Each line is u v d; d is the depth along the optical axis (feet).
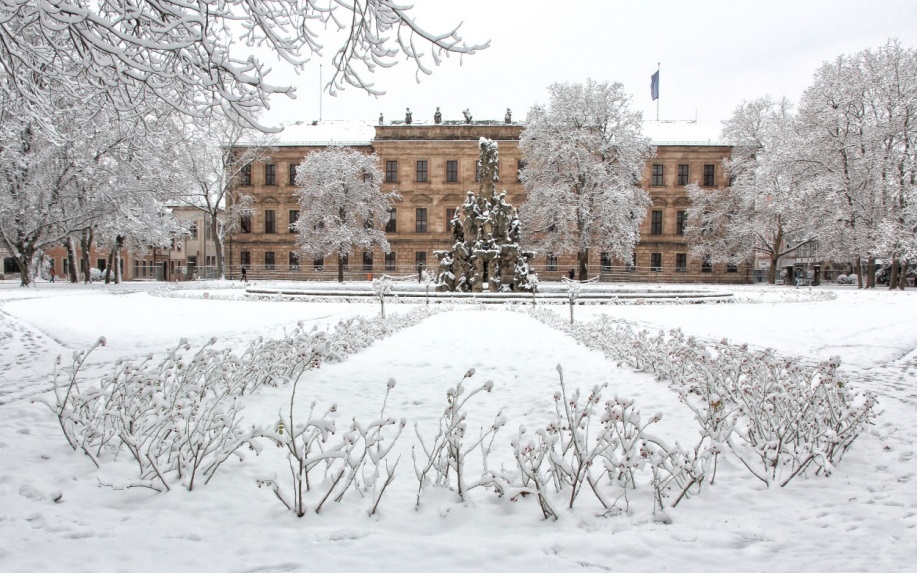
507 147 221.46
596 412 24.53
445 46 27.35
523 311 75.77
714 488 16.53
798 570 11.80
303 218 191.93
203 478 16.75
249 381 27.07
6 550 12.21
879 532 13.58
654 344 35.29
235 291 132.05
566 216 165.17
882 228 130.72
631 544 12.74
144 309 75.82
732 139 201.98
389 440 20.84
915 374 33.27
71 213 118.73
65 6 23.71
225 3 29.45
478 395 27.61
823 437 17.75
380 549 12.50
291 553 12.39
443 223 223.92
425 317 66.59
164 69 27.43
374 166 201.36
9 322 57.88
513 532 13.78
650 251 222.28
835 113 139.44
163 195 134.51
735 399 21.62
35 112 33.96
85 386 28.37
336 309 80.89
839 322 61.93
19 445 19.34
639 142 173.06
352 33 28.96
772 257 185.57
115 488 15.81
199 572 11.50
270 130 29.01
